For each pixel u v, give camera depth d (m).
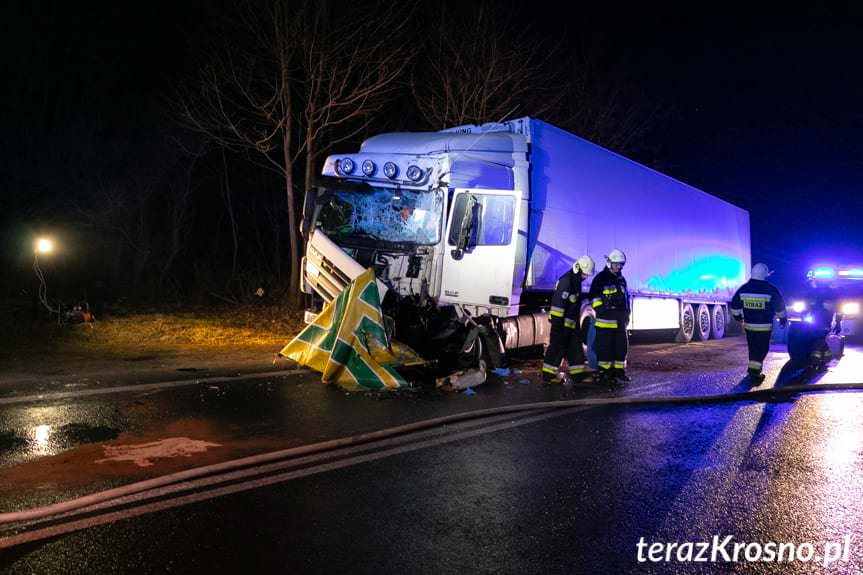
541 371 10.39
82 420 6.34
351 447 5.82
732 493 4.84
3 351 10.14
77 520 4.09
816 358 11.21
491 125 11.16
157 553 3.68
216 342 12.38
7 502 4.31
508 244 9.21
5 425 6.10
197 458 5.33
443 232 9.38
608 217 12.70
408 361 8.66
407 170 9.56
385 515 4.29
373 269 8.82
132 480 4.77
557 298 9.29
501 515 4.34
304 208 10.16
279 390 8.02
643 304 14.48
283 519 4.18
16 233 18.55
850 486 5.02
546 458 5.61
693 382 9.58
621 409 7.63
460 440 6.11
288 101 16.20
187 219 22.20
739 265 19.69
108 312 15.89
